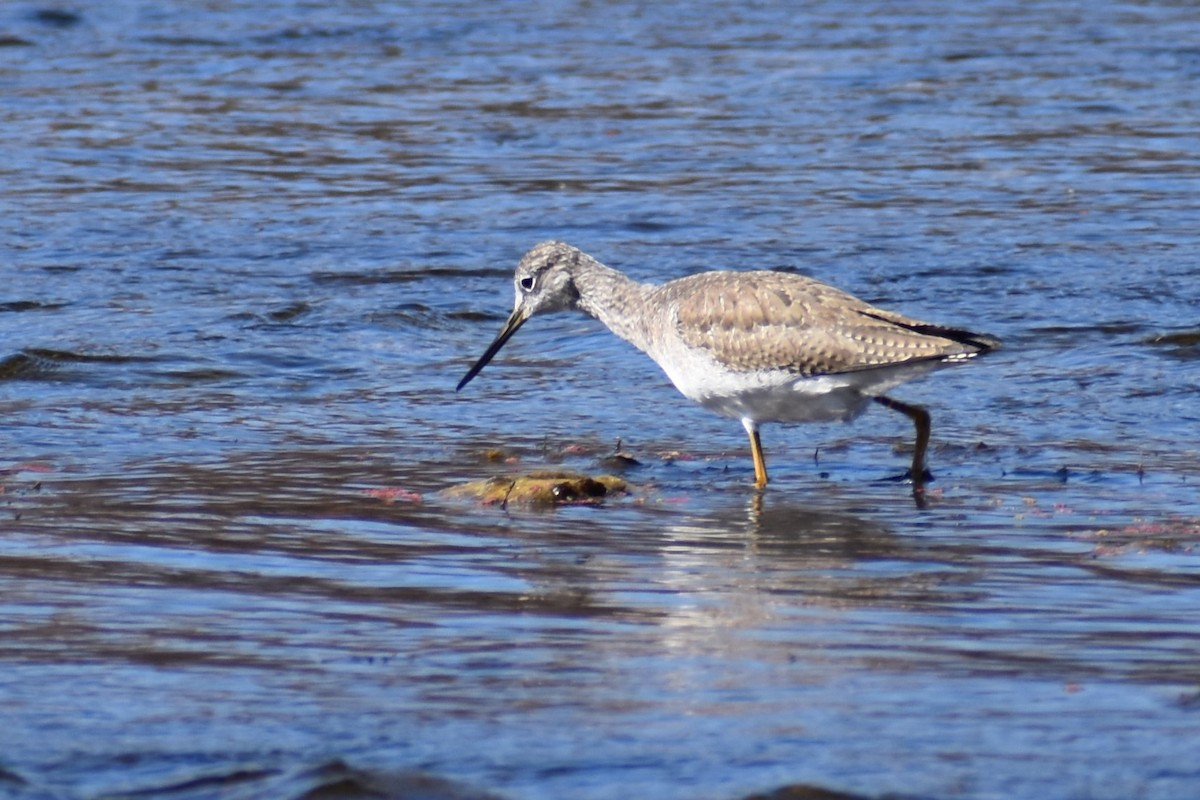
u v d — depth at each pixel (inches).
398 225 883.4
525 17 1541.6
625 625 358.6
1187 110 1161.4
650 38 1443.2
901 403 507.2
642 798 267.3
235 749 287.4
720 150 1062.4
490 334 708.7
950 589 386.9
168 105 1177.4
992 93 1224.8
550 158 1042.7
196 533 433.1
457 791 269.6
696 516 461.7
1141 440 544.1
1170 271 779.4
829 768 278.2
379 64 1331.2
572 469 514.0
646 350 540.7
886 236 855.1
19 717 301.0
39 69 1283.2
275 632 351.6
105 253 818.2
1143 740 289.3
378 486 488.4
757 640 348.2
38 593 376.5
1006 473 508.1
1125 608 370.0
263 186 968.9
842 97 1214.9
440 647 342.6
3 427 556.4
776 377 492.7
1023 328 692.1
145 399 598.9
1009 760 281.0
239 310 721.6
